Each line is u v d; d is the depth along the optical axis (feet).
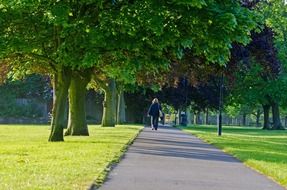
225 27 75.15
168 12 76.07
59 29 79.41
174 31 76.95
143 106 221.25
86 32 75.66
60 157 55.11
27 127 149.69
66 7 73.97
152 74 116.47
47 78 177.99
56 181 37.47
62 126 83.41
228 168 53.01
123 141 83.56
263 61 117.60
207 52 81.35
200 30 76.69
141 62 81.92
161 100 213.46
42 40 82.12
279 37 217.15
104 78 141.28
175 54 79.87
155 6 74.69
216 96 211.82
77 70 91.76
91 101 233.96
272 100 239.91
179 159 60.64
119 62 86.43
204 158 63.16
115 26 76.07
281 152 77.00
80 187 35.32
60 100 83.20
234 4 79.05
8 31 82.07
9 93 242.78
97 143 77.10
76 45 76.43
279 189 39.86
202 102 215.31
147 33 76.64
